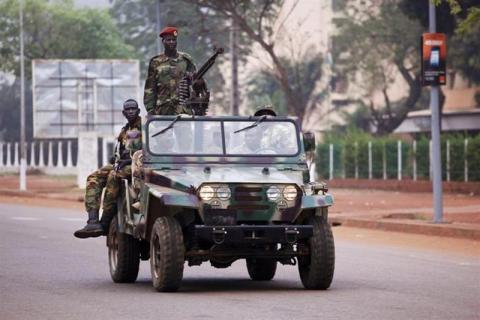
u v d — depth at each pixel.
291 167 35.16
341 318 27.77
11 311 29.55
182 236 32.94
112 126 132.62
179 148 35.09
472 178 99.50
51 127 132.75
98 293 33.56
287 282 36.94
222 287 35.38
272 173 34.34
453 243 52.50
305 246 33.72
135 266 36.56
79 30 194.12
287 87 124.12
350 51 180.25
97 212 37.91
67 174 166.38
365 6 182.75
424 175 107.00
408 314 28.45
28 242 53.19
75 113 133.00
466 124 142.00
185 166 34.78
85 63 132.25
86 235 37.91
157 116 35.47
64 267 41.97
